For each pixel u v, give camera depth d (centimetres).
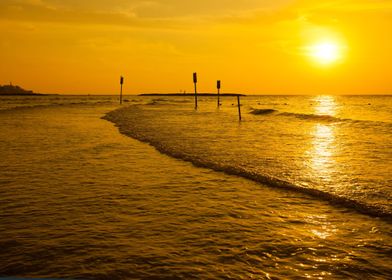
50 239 556
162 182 916
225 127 2358
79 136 1864
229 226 618
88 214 673
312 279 443
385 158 1214
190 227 613
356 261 490
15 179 938
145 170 1055
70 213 678
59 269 461
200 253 513
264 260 494
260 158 1206
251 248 531
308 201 753
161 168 1084
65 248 524
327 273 458
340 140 1706
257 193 818
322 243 548
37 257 495
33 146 1510
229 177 971
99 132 2055
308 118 3231
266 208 713
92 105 6806
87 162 1170
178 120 2952
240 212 690
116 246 533
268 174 969
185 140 1661
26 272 453
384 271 461
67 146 1515
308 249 527
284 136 1858
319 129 2270
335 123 2742
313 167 1062
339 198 749
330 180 902
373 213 666
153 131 2058
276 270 466
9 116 3447
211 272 458
